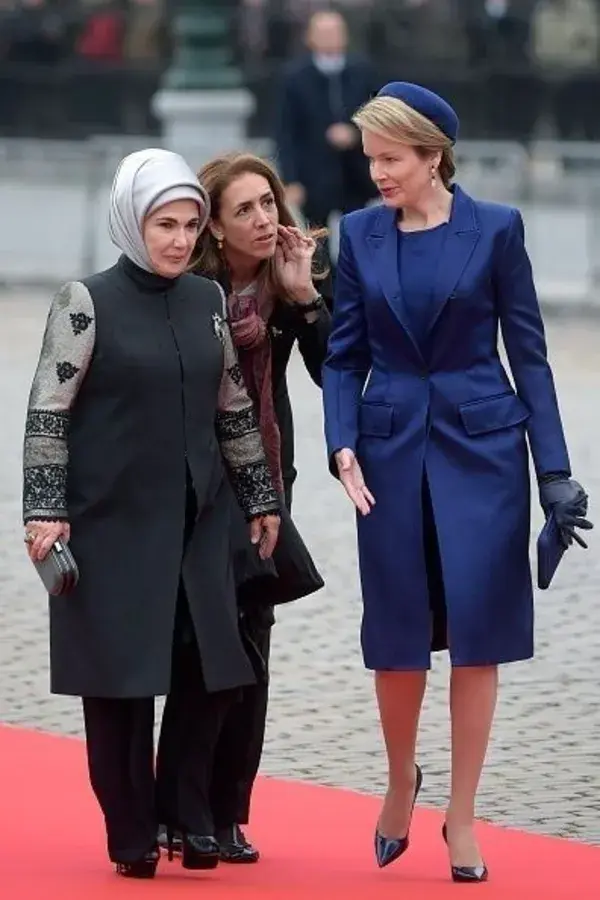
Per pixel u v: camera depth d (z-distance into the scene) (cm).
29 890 1616
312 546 3008
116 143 6369
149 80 7325
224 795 1716
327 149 4725
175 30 7338
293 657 2461
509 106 6944
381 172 1641
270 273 1689
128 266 1598
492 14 7019
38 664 2441
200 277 1633
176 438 1592
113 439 1587
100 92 7356
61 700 2295
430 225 1656
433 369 1656
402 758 1705
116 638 1587
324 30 4738
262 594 1673
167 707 1648
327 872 1692
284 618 2641
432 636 1689
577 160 5806
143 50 7344
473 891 1638
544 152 5862
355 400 1681
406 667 1658
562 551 1656
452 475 1650
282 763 2053
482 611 1636
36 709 2258
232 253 1684
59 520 1575
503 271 1645
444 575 1638
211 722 1638
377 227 1666
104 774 1631
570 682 2361
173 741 1645
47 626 2611
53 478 1576
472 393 1653
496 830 1833
